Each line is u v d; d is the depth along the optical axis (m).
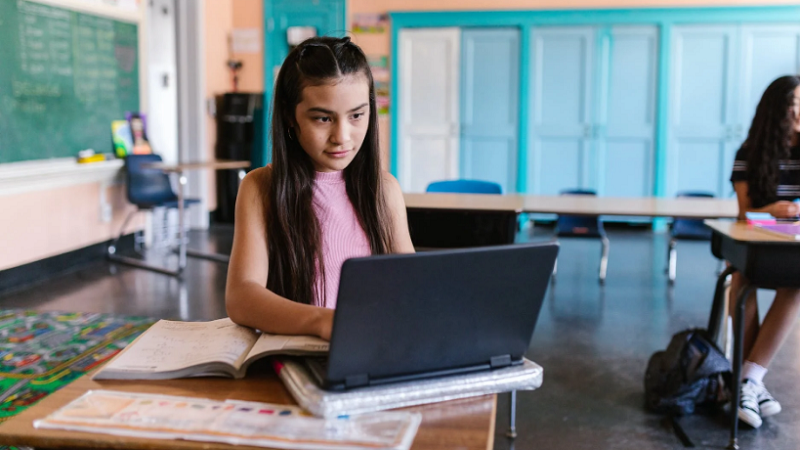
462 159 8.19
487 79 8.02
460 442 0.86
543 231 7.76
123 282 5.20
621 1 7.59
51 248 5.33
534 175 8.09
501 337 1.02
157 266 5.69
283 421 0.90
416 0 8.00
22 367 3.37
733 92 7.54
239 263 1.22
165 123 7.55
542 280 1.01
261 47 8.34
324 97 1.13
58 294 4.81
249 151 8.05
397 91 8.17
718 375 2.96
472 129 8.12
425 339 0.96
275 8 8.26
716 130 7.62
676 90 7.66
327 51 1.14
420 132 8.23
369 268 0.88
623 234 7.60
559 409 3.03
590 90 7.83
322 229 1.29
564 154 8.00
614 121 7.84
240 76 8.43
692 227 5.34
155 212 6.89
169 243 6.76
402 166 8.30
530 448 2.65
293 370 1.00
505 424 2.87
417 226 3.86
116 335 3.90
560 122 7.95
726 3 7.37
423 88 8.16
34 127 5.09
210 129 7.96
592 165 7.94
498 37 7.94
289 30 8.22
